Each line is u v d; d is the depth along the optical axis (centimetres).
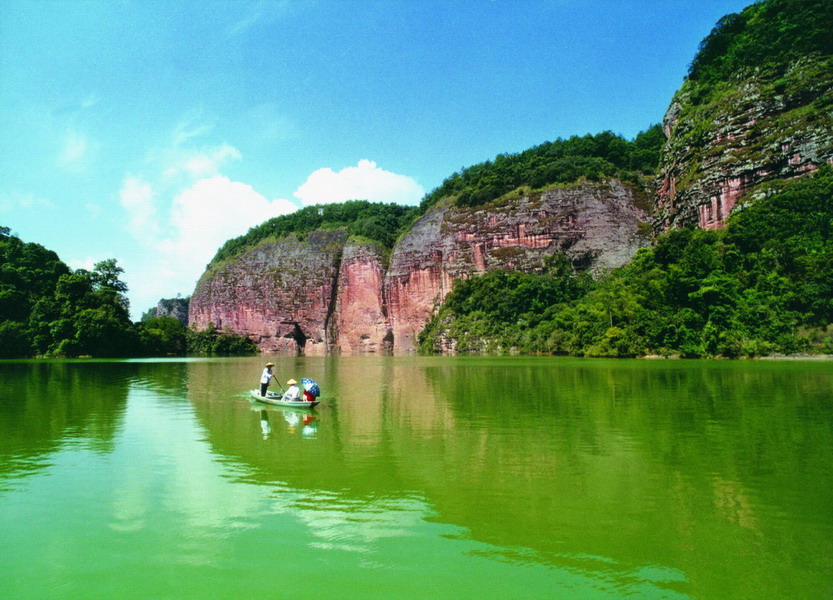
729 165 7000
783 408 2131
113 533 934
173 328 12338
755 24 8588
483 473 1274
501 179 12294
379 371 4900
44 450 1544
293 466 1352
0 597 729
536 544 875
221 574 785
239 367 5819
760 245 5738
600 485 1173
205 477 1263
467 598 715
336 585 752
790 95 6962
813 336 4894
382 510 1036
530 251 10781
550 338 7950
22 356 8175
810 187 5856
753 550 845
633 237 10281
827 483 1170
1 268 8519
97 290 9800
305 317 15338
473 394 2775
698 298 5603
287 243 16438
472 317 10319
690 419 1931
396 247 13850
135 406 2450
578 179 11238
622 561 814
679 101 9338
